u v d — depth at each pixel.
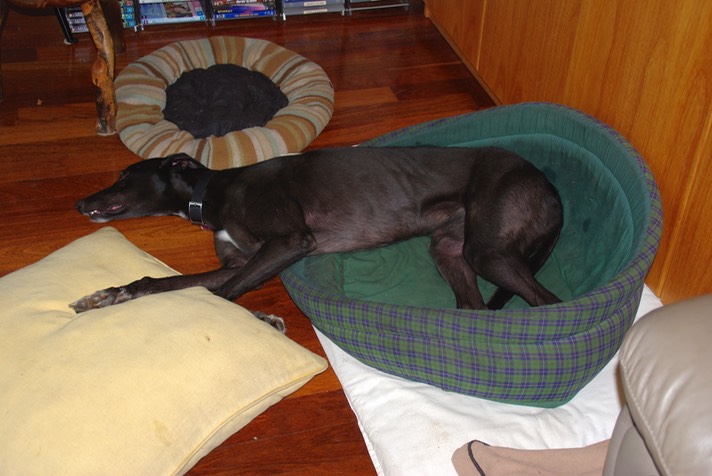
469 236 2.38
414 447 2.00
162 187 2.62
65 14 4.05
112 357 1.89
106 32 3.25
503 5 3.19
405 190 2.48
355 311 2.12
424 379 2.12
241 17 4.35
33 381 1.85
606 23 2.50
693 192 2.23
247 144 3.09
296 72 3.63
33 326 2.03
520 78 3.16
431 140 2.85
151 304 2.05
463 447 1.94
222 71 3.72
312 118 3.29
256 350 2.00
